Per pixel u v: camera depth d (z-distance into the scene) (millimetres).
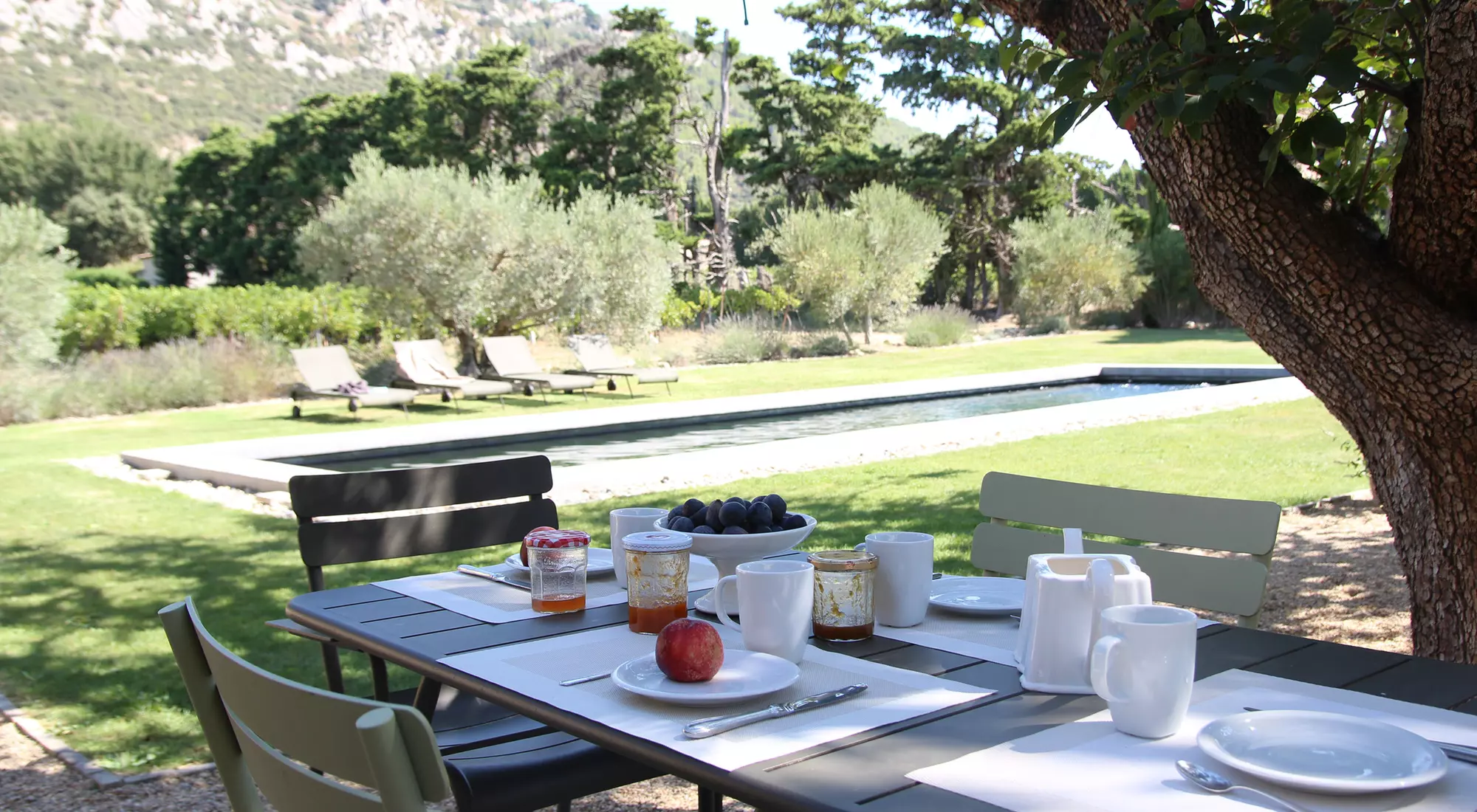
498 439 10805
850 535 5602
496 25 177500
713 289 30812
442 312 16359
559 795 1969
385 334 17297
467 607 2104
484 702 2439
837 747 1291
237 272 42844
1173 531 2369
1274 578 4805
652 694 1452
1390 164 2918
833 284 22656
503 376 14781
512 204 16766
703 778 1241
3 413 12352
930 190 34344
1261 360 18953
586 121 38000
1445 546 2535
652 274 17875
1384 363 2328
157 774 2947
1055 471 7605
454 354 18781
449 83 39125
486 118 39844
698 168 45406
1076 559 1603
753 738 1323
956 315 26516
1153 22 2250
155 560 5559
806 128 38469
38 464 8992
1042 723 1374
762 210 39562
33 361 13289
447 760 2002
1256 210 2309
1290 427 9656
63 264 13586
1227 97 2012
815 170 36188
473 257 16297
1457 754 1234
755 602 1646
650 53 36531
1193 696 1482
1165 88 2070
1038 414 10680
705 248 34625
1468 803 1104
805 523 2004
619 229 17812
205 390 14125
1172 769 1206
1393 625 4031
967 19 3793
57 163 60156
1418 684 1541
